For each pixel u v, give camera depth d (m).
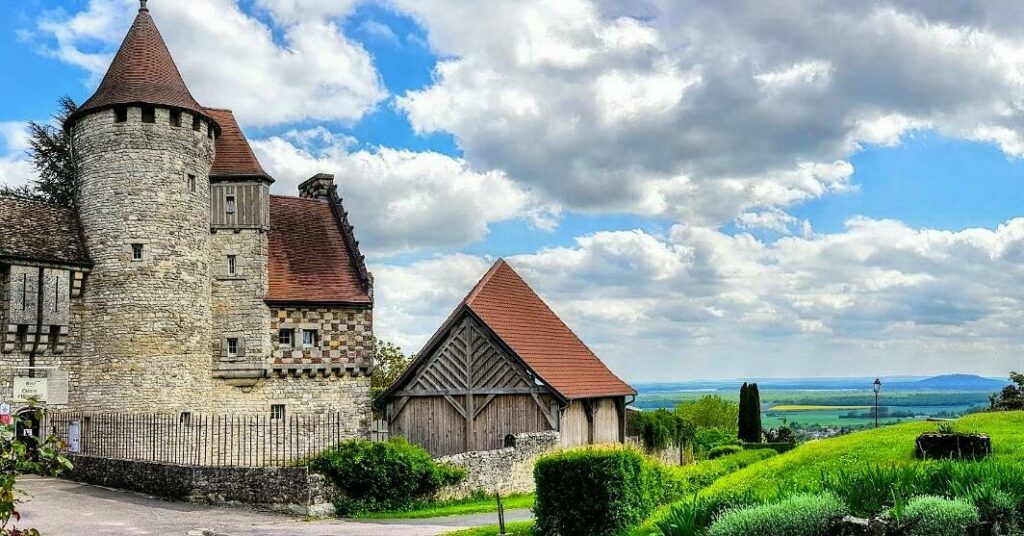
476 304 35.78
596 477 16.08
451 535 18.17
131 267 35.59
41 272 34.66
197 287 37.25
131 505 24.62
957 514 11.51
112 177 36.06
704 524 13.52
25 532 8.99
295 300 39.56
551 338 38.62
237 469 25.02
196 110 37.44
